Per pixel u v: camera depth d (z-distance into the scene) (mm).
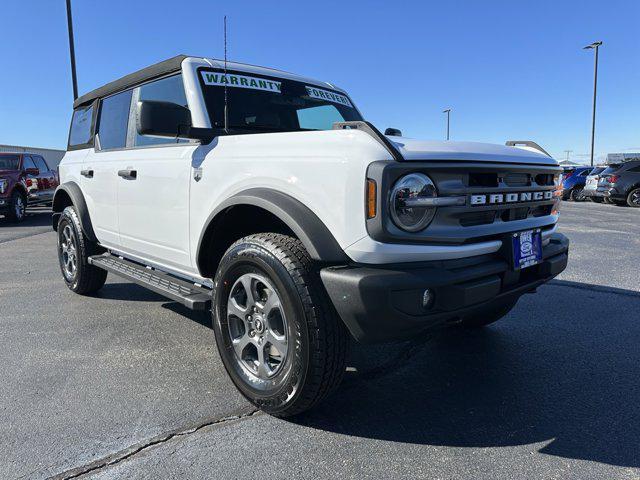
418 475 2203
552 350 3650
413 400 2900
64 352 3621
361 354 3594
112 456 2338
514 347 3713
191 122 3385
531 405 2836
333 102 4262
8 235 10672
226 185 2902
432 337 3934
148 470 2238
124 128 4254
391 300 2205
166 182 3449
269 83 3846
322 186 2398
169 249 3533
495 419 2684
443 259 2408
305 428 2590
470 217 2564
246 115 3551
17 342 3824
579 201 23125
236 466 2268
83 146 5105
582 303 4832
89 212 4742
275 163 2627
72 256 5223
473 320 3955
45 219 14453
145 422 2645
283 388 2529
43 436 2506
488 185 2621
